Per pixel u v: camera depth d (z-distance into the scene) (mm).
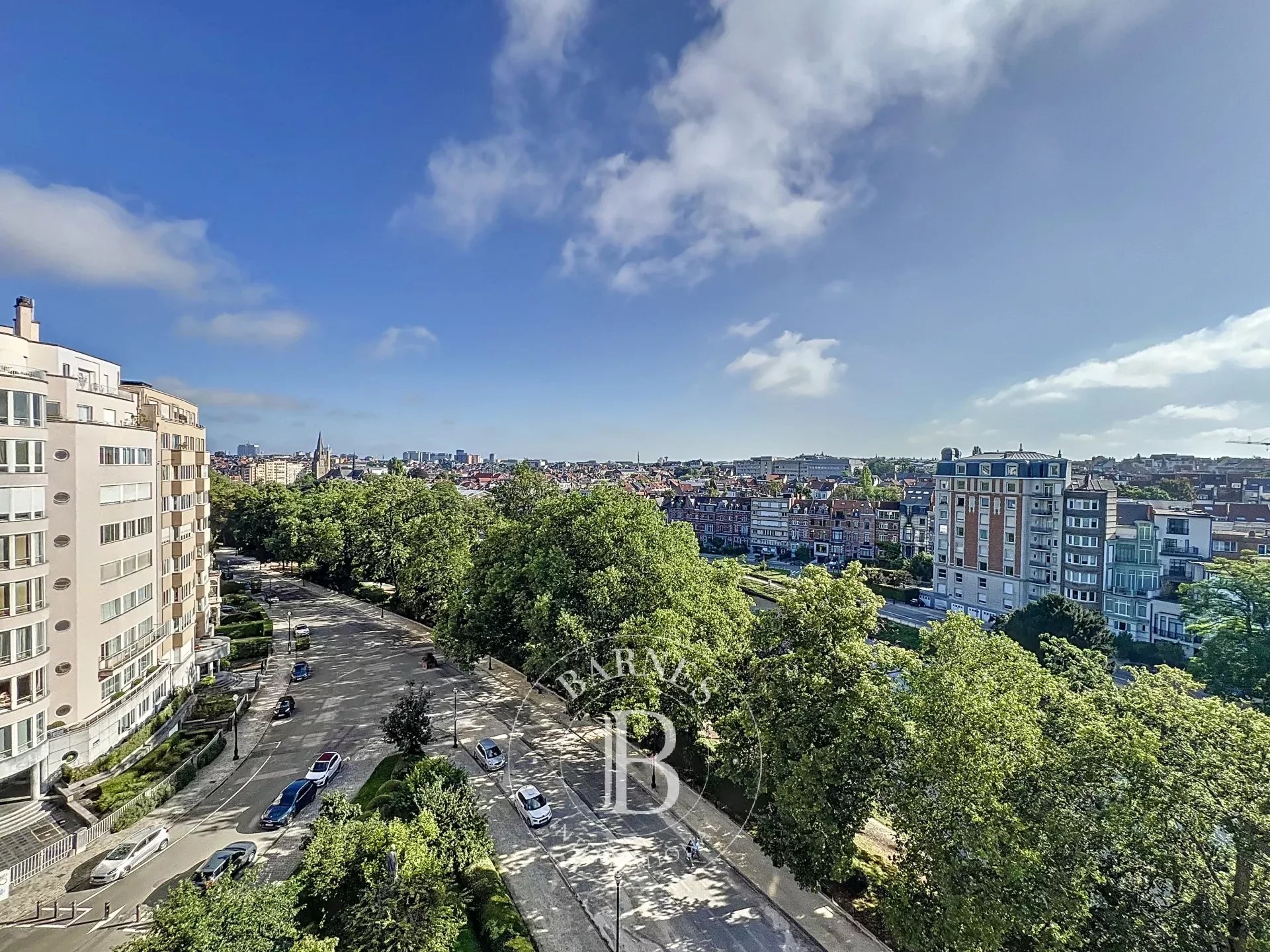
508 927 20719
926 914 19281
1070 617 49688
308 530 81500
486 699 42438
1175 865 17969
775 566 113750
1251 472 127500
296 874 21422
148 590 35031
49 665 27594
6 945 20141
